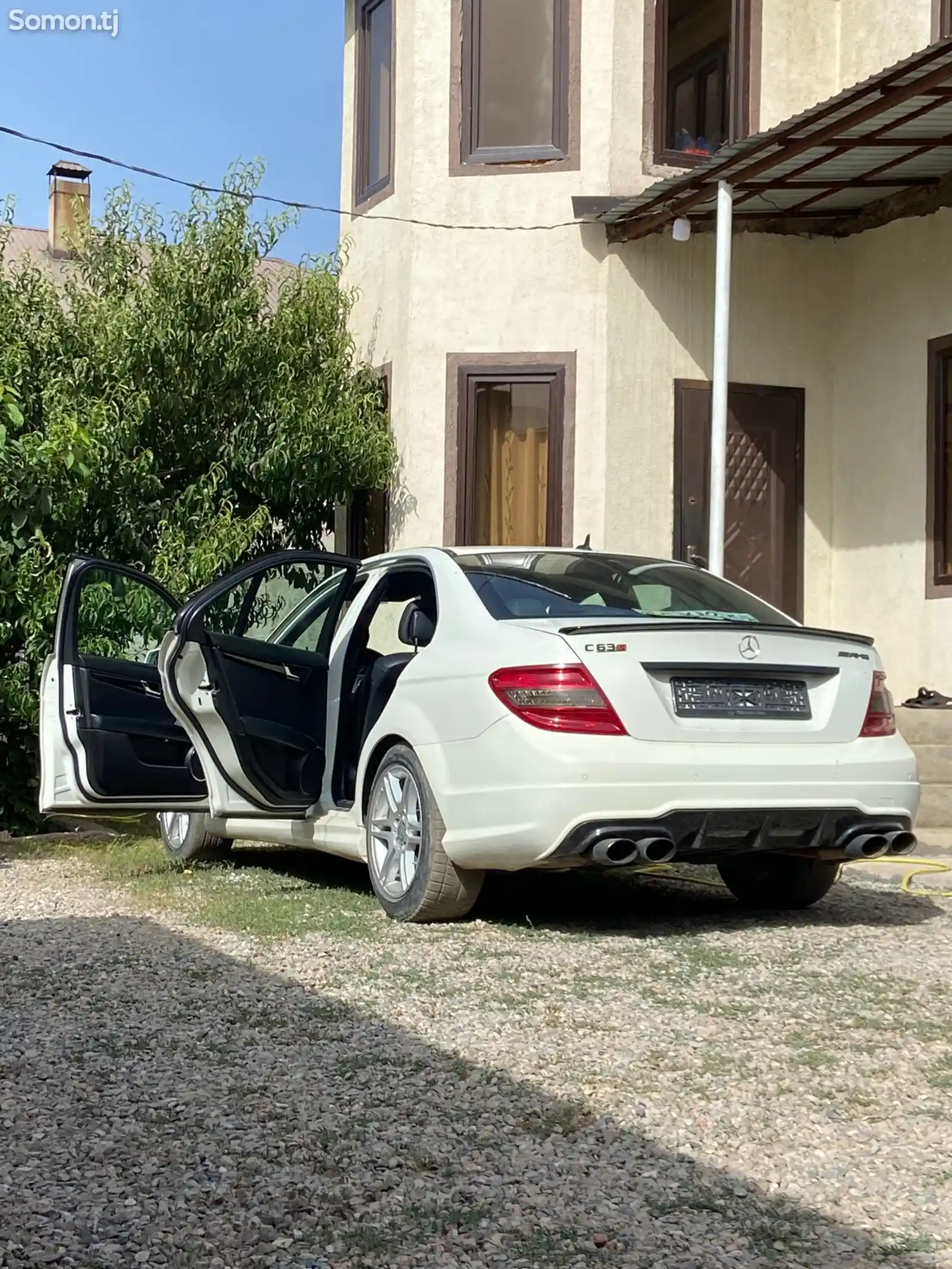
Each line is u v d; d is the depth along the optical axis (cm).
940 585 1117
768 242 1205
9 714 986
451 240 1191
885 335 1173
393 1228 286
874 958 530
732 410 1192
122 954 536
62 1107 360
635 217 1116
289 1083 378
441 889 580
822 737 574
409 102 1218
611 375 1154
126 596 965
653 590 633
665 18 1181
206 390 1113
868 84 827
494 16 1197
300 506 1181
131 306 1097
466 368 1185
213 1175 313
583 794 531
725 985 486
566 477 1159
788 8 1212
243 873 756
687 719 551
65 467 964
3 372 1042
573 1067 392
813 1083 379
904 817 587
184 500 1074
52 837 962
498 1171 316
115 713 704
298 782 691
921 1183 310
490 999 464
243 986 482
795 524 1210
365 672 699
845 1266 269
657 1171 316
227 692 653
